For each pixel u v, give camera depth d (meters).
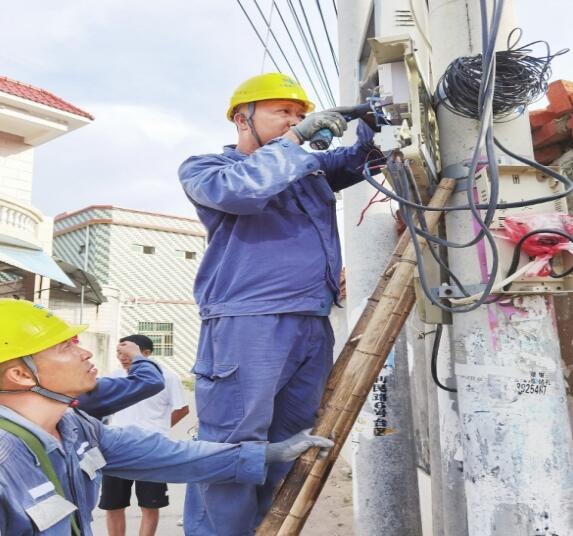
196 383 2.13
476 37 2.13
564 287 1.87
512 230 1.84
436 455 3.58
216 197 1.96
